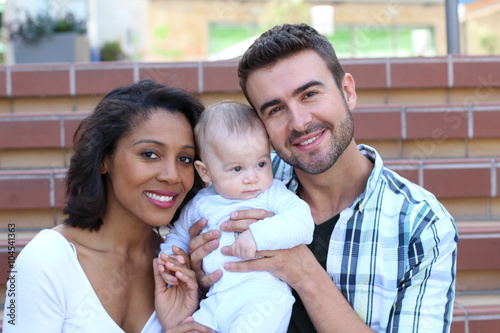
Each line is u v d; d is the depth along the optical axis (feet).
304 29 5.30
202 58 29.04
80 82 11.15
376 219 5.20
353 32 29.40
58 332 4.81
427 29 29.84
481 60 11.21
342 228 5.29
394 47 29.78
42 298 4.72
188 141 5.23
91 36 27.68
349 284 5.18
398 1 29.37
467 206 9.72
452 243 4.93
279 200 5.43
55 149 10.46
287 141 5.18
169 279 5.17
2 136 10.23
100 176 5.11
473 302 8.00
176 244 5.67
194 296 5.25
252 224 5.11
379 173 5.34
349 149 5.33
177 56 29.01
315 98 5.06
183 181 5.22
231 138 5.42
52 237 4.95
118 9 28.86
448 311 4.87
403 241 5.02
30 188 9.35
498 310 7.55
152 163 5.02
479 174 9.49
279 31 5.23
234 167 5.49
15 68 11.15
